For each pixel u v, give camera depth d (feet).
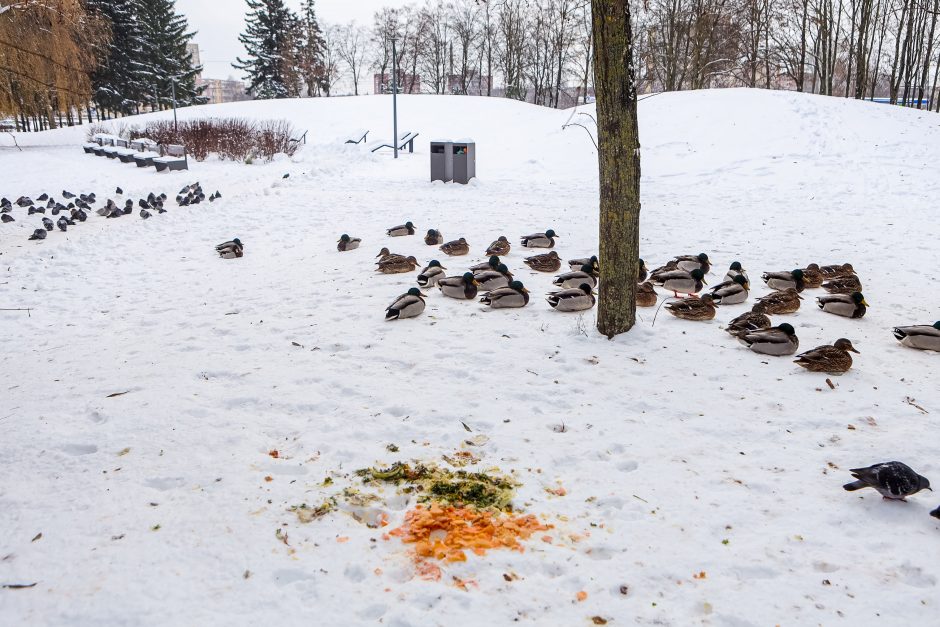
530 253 38.55
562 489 14.80
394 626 10.72
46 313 29.76
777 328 22.86
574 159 81.46
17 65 75.92
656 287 31.53
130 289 33.50
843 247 39.52
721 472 15.43
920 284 31.63
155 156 87.86
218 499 14.28
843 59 160.76
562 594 11.47
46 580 11.73
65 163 86.89
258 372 21.56
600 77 21.53
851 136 73.97
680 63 142.20
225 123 109.09
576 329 25.08
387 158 97.91
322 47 260.62
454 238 43.39
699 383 20.35
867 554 12.48
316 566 12.15
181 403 19.22
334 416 18.30
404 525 13.44
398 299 26.55
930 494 14.43
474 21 222.07
